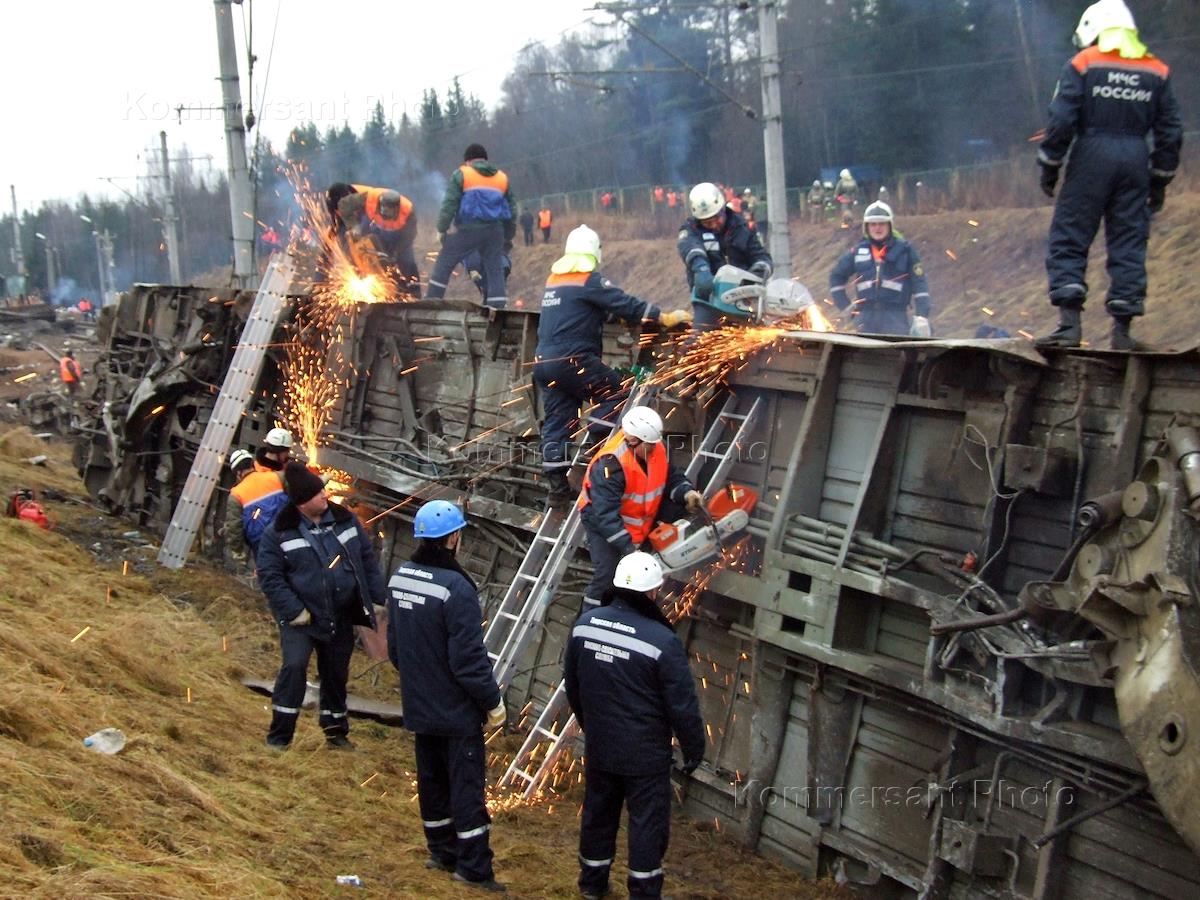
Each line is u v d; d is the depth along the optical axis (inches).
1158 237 987.3
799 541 321.4
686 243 362.3
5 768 236.8
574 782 366.6
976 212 1172.5
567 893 274.5
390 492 500.1
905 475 309.7
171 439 640.4
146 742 296.0
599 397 380.8
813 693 313.1
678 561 319.6
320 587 337.4
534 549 375.2
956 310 1077.1
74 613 423.2
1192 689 210.4
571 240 376.8
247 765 317.7
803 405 339.9
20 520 581.3
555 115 1927.9
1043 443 277.0
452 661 262.7
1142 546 230.5
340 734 353.1
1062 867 258.8
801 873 314.2
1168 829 242.7
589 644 255.8
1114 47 282.5
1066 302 285.9
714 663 350.9
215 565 580.7
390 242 561.9
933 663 283.6
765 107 599.2
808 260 1307.8
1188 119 1186.6
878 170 1503.4
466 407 473.4
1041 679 268.5
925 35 1454.2
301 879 239.8
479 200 520.7
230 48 649.0
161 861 221.3
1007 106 1397.6
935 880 278.4
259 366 555.2
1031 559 277.4
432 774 272.5
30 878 194.2
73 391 1090.7
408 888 253.1
